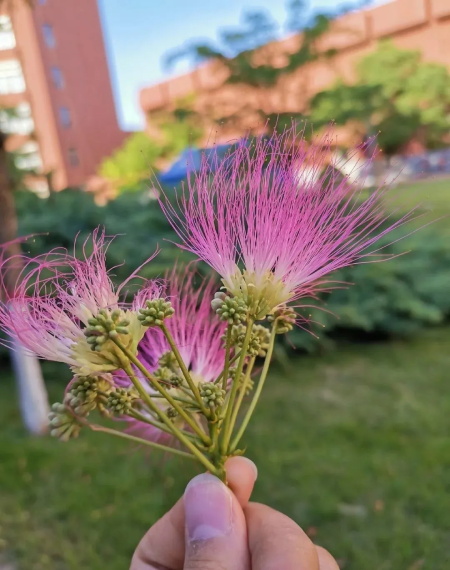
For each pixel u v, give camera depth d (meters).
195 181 0.11
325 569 0.14
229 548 0.11
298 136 0.11
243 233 0.11
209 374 0.13
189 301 0.14
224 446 0.11
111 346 0.10
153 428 0.14
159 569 0.14
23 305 0.11
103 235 0.12
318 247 0.11
